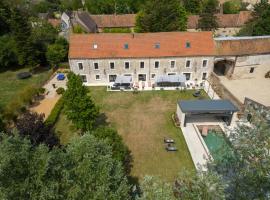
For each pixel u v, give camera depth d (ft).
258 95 159.84
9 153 49.37
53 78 189.06
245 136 45.75
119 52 165.68
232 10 358.84
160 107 147.43
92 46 166.91
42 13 385.70
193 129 128.77
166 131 127.44
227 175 48.34
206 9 244.22
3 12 233.76
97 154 65.72
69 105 108.58
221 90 157.38
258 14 240.94
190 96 158.61
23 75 191.31
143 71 171.63
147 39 169.99
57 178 54.24
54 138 96.58
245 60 173.27
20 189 48.49
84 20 242.37
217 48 169.89
